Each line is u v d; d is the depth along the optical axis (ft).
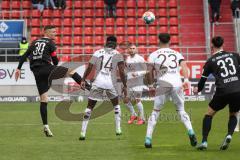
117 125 105.91
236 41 226.38
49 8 247.50
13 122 130.31
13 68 195.42
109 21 243.81
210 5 239.71
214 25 237.66
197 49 232.53
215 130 116.26
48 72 103.91
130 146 92.32
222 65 86.94
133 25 242.78
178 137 104.27
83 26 242.17
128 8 249.75
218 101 87.15
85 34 238.89
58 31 239.09
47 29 105.70
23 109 165.48
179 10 247.91
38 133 109.70
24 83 195.31
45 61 104.27
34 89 195.72
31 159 79.61
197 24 242.58
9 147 90.63
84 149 88.79
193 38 237.66
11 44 209.15
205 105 177.17
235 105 87.04
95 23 243.19
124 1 252.21
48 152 85.66
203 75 88.48
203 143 88.02
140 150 88.07
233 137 104.22
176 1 251.39
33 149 88.58
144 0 252.21
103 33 239.50
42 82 104.27
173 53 90.99
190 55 228.02
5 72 195.42
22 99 195.42
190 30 240.53
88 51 229.45
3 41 209.46
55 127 119.55
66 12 246.88
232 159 79.97
